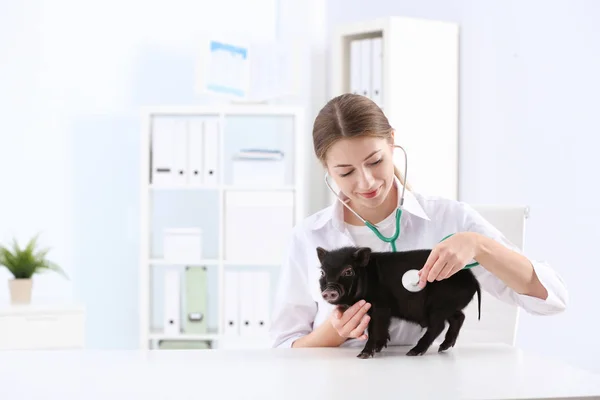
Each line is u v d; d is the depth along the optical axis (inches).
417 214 58.4
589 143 102.4
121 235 146.4
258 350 51.9
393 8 141.9
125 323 146.8
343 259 48.8
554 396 37.3
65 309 119.6
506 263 49.6
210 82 136.1
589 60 102.7
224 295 135.0
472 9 127.5
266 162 135.9
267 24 155.6
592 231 101.7
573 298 104.6
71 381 41.1
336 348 52.8
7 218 140.1
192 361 47.3
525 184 114.9
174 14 149.4
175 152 135.3
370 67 131.4
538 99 112.4
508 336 67.9
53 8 141.9
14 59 140.2
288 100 154.3
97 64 144.8
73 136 143.6
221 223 135.4
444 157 131.0
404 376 42.1
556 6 108.7
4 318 116.6
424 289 48.6
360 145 51.1
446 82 130.8
